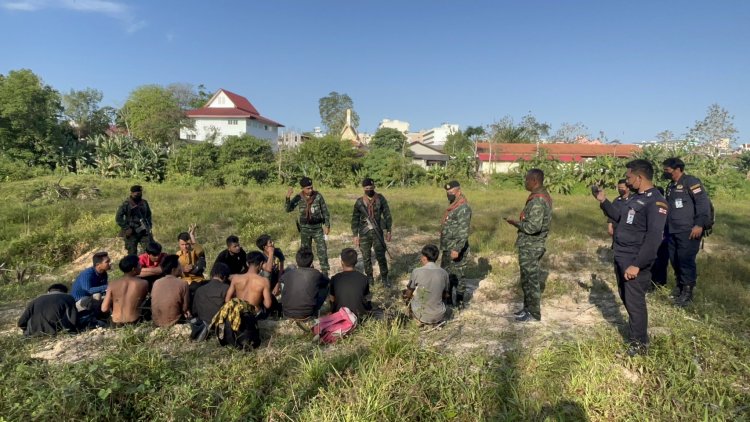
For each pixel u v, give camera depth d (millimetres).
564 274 7141
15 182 19500
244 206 14297
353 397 3262
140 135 41344
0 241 9914
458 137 57281
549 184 24844
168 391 3381
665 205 3760
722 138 29578
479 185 26906
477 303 5805
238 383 3521
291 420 3113
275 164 27656
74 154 26734
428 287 4766
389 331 4230
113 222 10656
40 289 7117
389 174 28234
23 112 24484
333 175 27875
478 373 3643
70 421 2969
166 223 11445
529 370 3748
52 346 4305
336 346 4324
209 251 9039
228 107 50250
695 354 3812
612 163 24859
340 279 4867
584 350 3971
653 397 3336
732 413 3086
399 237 10297
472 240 9430
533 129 56188
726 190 23391
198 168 25984
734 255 8305
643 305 3877
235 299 4359
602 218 12898
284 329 4883
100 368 3426
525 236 4930
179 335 4594
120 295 4871
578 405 3320
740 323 4613
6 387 3266
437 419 3166
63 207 13148
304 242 6996
